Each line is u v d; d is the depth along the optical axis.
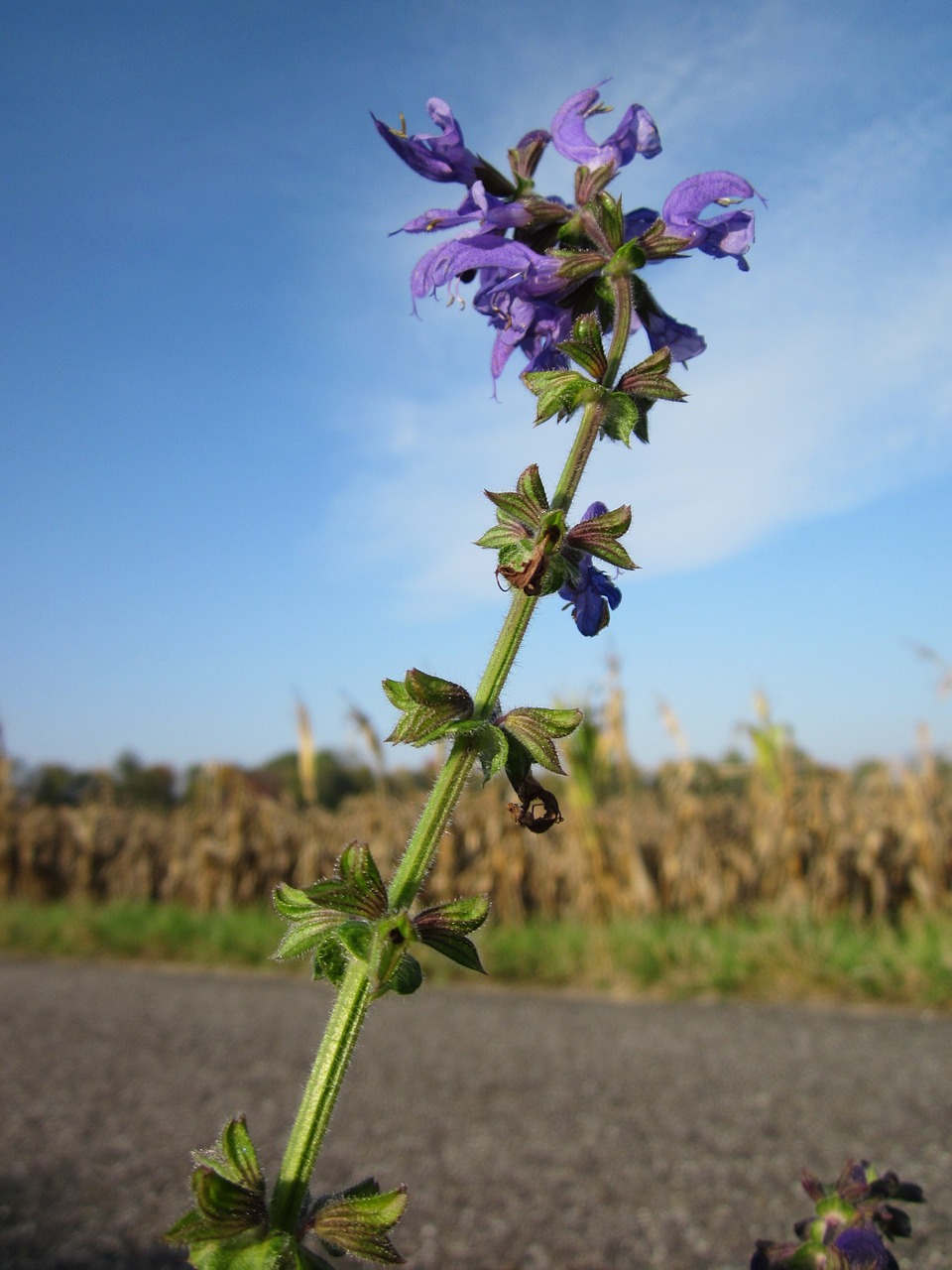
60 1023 0.68
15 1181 0.39
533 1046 0.60
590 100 0.15
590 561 0.15
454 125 0.14
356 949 0.11
